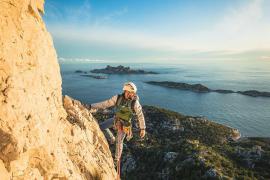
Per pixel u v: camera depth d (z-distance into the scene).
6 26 4.71
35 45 5.56
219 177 51.28
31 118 4.84
